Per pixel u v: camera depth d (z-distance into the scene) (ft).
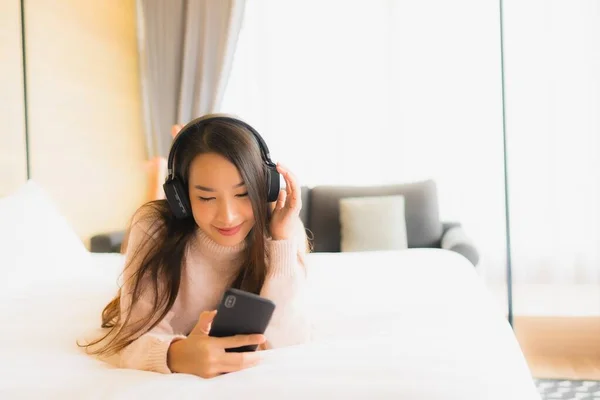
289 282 2.63
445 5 9.83
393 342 2.42
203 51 9.00
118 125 8.90
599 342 6.63
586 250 8.88
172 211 2.57
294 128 10.36
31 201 4.96
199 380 2.02
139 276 2.54
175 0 9.21
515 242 9.21
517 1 9.06
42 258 4.40
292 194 2.59
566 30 8.86
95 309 3.47
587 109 8.79
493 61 9.67
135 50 9.53
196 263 2.77
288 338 2.57
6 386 2.04
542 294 8.30
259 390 1.87
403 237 8.38
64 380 2.09
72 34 7.66
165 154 9.38
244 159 2.26
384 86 10.07
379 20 10.03
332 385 1.88
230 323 2.12
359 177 10.24
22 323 3.14
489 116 9.71
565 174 8.93
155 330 2.55
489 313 3.08
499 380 2.01
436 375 1.97
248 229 2.49
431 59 9.92
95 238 7.42
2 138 6.15
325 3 10.14
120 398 1.83
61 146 7.37
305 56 10.25
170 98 9.32
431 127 9.97
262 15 10.30
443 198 9.98
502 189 9.68
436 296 3.46
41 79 6.94
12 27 6.34
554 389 5.68
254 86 10.43
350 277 4.28
